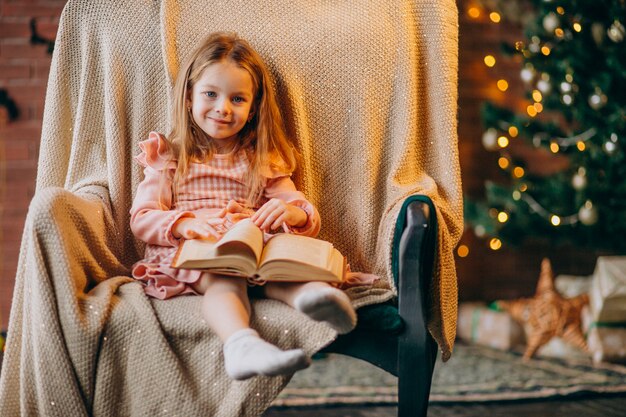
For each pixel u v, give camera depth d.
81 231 1.70
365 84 2.04
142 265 1.76
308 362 1.40
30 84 3.74
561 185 3.67
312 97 2.06
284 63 2.05
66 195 1.66
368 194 2.00
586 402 2.69
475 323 3.99
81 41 2.08
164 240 1.76
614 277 3.45
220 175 1.89
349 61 2.05
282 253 1.62
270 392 1.58
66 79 2.09
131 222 1.81
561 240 3.74
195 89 1.84
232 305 1.58
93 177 2.02
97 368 1.59
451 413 2.53
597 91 3.41
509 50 3.66
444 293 1.75
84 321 1.57
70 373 1.57
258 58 1.92
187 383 1.58
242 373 1.46
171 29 2.04
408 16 2.07
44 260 1.59
